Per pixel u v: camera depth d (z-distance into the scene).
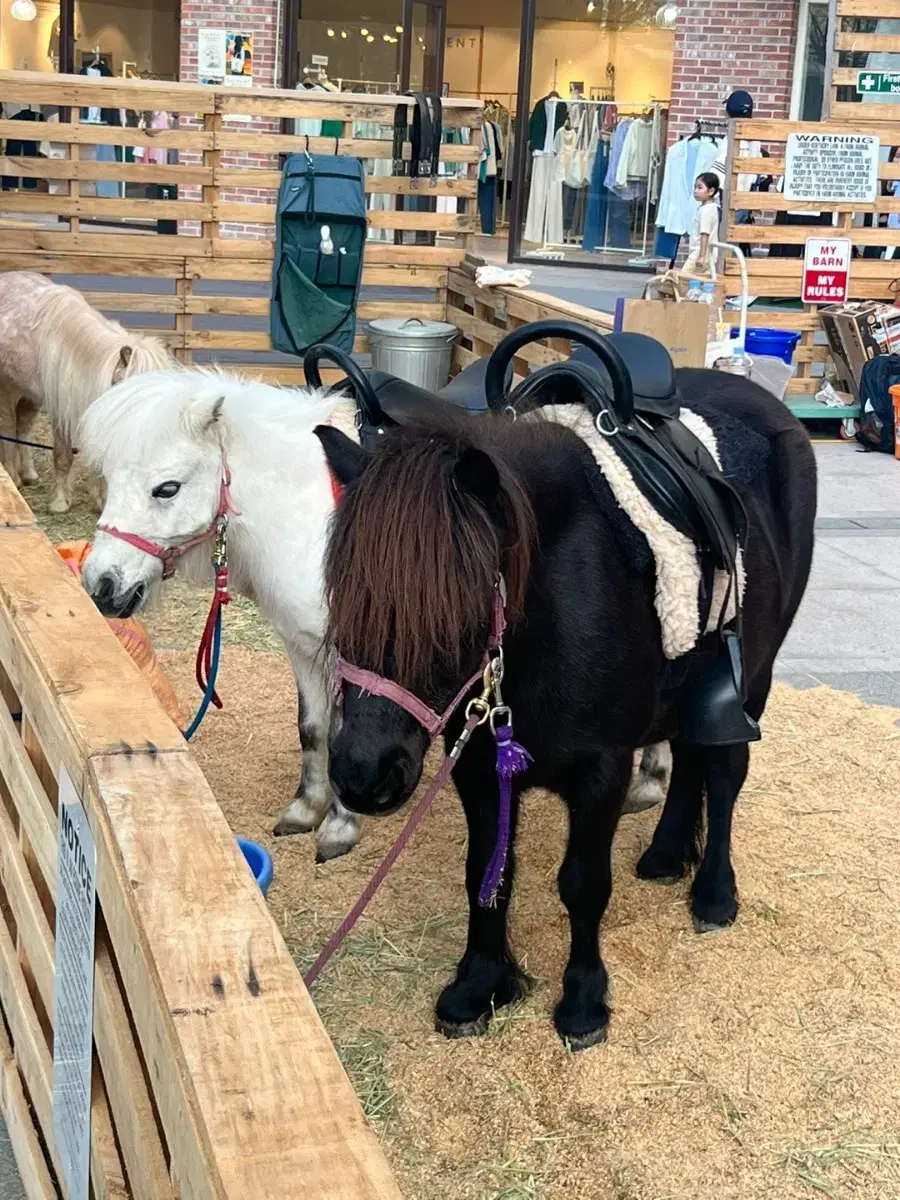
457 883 3.62
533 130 16.19
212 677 3.60
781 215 11.98
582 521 2.56
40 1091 2.17
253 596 3.66
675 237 14.52
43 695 1.94
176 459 3.31
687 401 3.29
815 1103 2.75
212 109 8.55
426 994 3.12
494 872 2.61
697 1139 2.63
